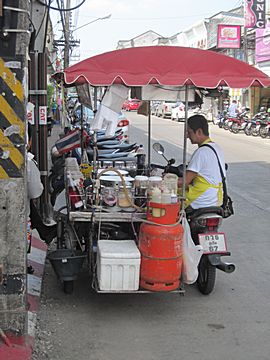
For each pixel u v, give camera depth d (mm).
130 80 4543
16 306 4012
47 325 4605
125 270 4605
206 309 5059
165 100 4969
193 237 5270
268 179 12664
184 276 4922
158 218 4609
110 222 5137
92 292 5395
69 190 5195
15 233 3936
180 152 17438
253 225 8375
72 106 18984
